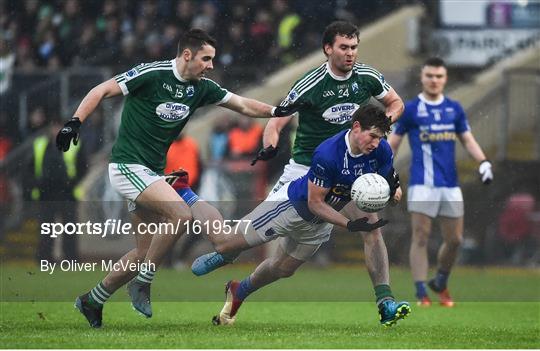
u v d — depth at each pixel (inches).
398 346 866.1
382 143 977.5
